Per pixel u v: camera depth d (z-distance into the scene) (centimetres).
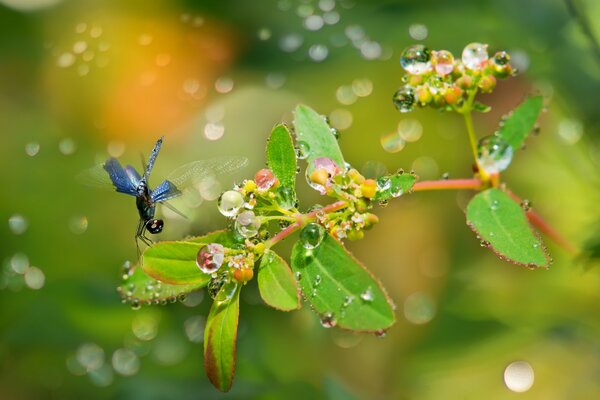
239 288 52
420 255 75
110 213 79
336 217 52
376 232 77
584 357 65
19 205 78
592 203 67
